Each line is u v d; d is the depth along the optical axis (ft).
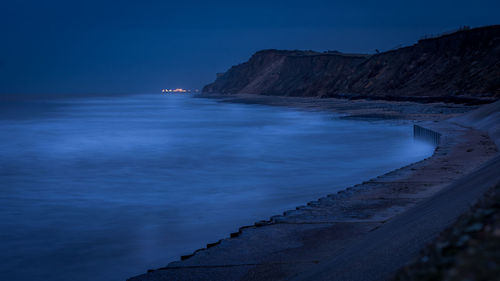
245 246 27.02
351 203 37.73
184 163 91.56
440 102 238.89
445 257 6.10
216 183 69.92
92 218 49.93
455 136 85.35
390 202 37.29
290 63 622.54
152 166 88.07
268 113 277.03
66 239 42.19
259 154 102.94
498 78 236.84
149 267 34.65
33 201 58.65
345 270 16.55
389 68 372.17
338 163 87.10
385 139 123.85
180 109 355.15
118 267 34.76
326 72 507.71
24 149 116.06
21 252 38.42
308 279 18.04
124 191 64.85
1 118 247.29
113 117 257.75
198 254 26.14
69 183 71.36
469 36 294.25
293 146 115.96
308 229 29.91
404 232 18.66
